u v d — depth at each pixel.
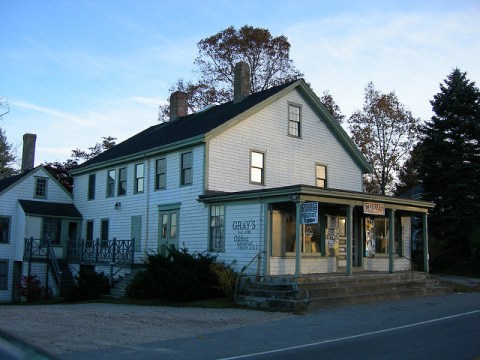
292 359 8.70
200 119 26.83
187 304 17.95
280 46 39.88
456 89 33.19
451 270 31.06
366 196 19.94
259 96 25.45
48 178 32.53
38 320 13.98
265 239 18.89
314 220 17.14
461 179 31.81
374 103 43.88
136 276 21.75
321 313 14.84
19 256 30.05
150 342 10.68
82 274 24.97
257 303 16.38
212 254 21.16
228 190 22.48
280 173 24.58
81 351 9.72
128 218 27.23
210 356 9.18
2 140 50.84
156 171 25.59
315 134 26.52
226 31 40.12
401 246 25.45
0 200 30.41
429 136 33.78
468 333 11.09
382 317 13.93
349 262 19.33
